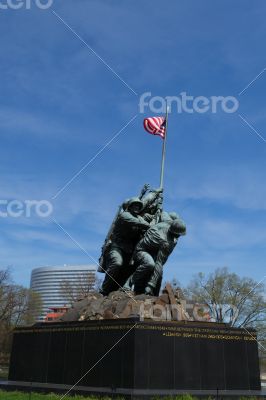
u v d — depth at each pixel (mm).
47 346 21000
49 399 16656
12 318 68500
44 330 21531
